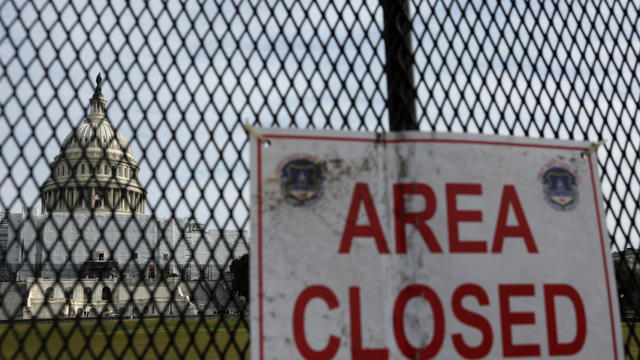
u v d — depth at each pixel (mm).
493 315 1553
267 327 1449
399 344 1493
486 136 1668
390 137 1616
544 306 1589
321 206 1541
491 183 1639
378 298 1511
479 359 1516
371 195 1572
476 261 1575
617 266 1829
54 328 1490
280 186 1538
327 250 1518
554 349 1565
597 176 1729
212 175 1581
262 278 1477
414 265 1542
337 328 1478
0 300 1457
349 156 1586
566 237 1658
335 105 1693
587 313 1613
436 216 1582
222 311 1609
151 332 1535
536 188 1673
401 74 1747
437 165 1617
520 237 1622
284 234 1509
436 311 1521
